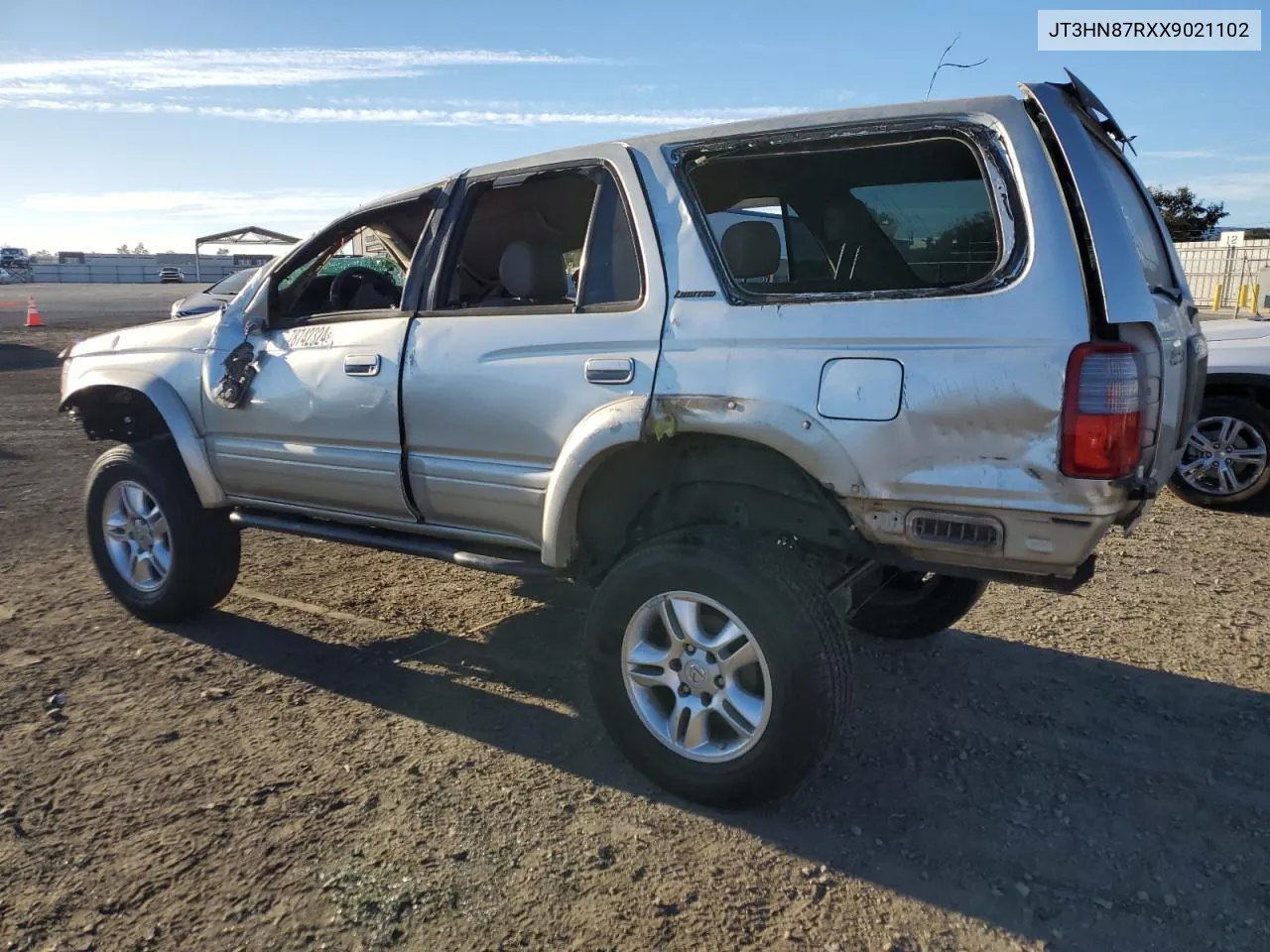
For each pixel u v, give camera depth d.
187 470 4.43
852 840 2.83
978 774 3.20
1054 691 3.79
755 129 2.99
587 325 3.15
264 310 4.16
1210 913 2.52
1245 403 6.23
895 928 2.46
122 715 3.62
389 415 3.64
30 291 51.09
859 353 2.68
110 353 4.72
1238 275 26.59
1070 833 2.87
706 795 2.95
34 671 4.02
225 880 2.65
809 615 2.75
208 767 3.24
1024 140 2.59
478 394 3.38
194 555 4.38
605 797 3.06
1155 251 3.42
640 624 3.04
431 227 3.66
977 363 2.53
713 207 3.89
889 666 4.02
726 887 2.62
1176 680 3.87
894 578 3.98
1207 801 3.03
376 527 3.93
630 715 3.08
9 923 2.48
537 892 2.59
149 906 2.54
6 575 5.34
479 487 3.45
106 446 9.37
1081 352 2.44
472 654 4.21
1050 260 2.50
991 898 2.57
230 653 4.23
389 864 2.71
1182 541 5.70
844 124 2.85
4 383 14.16
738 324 2.86
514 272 3.53
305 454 3.93
